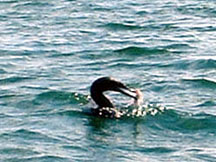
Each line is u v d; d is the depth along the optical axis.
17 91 17.77
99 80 16.28
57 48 22.62
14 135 14.96
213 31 24.48
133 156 14.02
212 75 19.12
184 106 16.55
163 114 16.02
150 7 28.66
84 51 22.16
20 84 18.47
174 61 20.61
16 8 29.34
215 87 17.98
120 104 16.58
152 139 14.80
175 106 16.53
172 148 14.35
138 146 14.45
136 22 26.09
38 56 21.69
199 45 22.53
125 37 23.95
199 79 18.48
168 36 23.84
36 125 15.50
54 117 15.95
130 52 21.88
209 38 23.48
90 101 16.88
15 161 13.86
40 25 26.16
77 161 13.82
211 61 20.33
